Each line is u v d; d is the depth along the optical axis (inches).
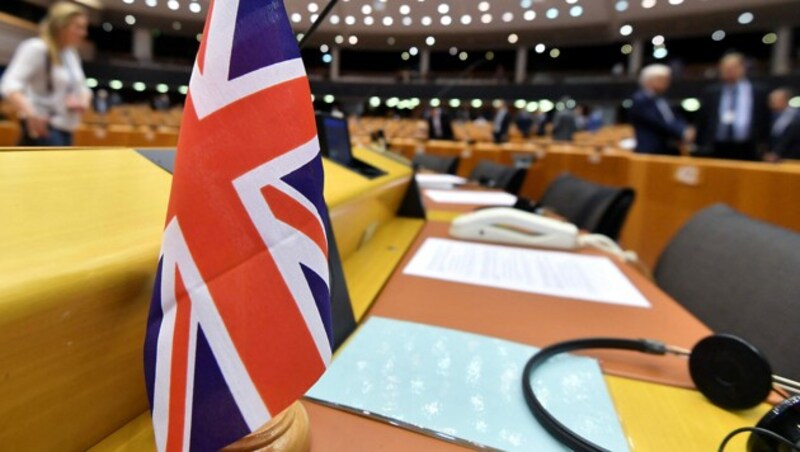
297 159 11.2
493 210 41.2
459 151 138.2
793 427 13.4
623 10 176.1
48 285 9.1
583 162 116.0
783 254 25.6
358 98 219.5
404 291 27.2
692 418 16.3
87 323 10.2
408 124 216.4
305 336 11.1
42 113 84.4
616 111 550.6
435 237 41.5
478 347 20.3
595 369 19.1
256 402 10.5
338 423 14.8
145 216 13.3
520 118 446.6
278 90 11.1
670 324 24.0
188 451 10.0
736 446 14.9
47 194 12.4
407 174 46.0
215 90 10.7
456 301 26.0
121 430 12.3
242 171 10.6
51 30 82.9
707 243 32.8
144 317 11.7
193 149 10.5
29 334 9.1
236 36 10.8
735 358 16.7
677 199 85.2
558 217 52.5
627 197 48.0
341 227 27.7
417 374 17.8
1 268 9.0
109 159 16.5
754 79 445.4
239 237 10.6
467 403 16.2
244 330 10.5
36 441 10.1
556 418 15.6
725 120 126.1
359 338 20.5
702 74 530.6
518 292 27.8
